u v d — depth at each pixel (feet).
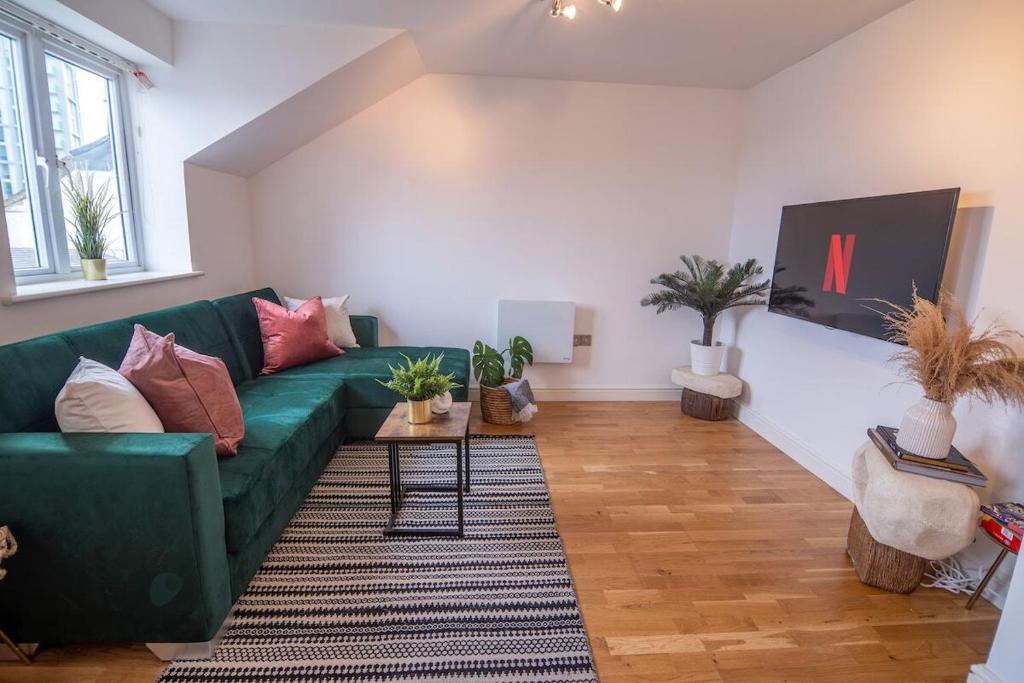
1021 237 5.71
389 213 11.78
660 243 12.37
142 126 8.87
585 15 8.02
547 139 11.69
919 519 5.42
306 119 10.25
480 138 11.59
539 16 8.20
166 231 9.21
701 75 10.82
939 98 6.81
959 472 5.57
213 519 4.67
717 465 9.36
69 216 7.32
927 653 5.16
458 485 6.75
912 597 5.96
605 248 12.30
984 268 6.13
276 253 11.73
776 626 5.46
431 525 7.09
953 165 6.61
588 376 12.89
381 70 9.96
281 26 8.86
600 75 11.03
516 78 11.39
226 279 10.52
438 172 11.68
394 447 7.25
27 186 6.72
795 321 9.75
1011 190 5.82
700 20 8.05
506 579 6.05
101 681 4.54
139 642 4.78
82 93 7.76
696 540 6.98
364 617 5.38
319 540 6.72
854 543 6.49
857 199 7.76
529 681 4.67
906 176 7.36
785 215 9.60
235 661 4.79
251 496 5.27
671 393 13.01
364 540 6.75
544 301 12.16
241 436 5.96
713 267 11.21
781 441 10.12
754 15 7.82
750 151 11.56
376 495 7.89
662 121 11.82
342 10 8.18
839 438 8.59
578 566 6.35
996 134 6.03
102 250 7.41
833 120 8.87
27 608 4.54
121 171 8.69
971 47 6.34
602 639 5.21
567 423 11.30
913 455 5.77
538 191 11.91
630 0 7.43
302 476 7.29
